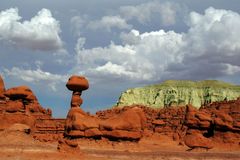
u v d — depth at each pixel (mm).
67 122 90812
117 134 88250
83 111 93438
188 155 84438
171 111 149250
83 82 94875
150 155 81000
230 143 112812
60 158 67688
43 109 115625
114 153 78875
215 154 88375
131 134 89375
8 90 106688
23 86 109438
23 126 87500
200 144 94562
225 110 133875
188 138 95625
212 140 115438
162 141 125562
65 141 72250
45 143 86750
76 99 93812
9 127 89562
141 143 110875
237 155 89125
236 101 137250
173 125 142125
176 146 115312
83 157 70438
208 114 124750
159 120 145250
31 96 112250
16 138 81562
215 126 117188
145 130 130500
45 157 67688
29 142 80938
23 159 65562
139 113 92625
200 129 120875
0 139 80312
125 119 90000
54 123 109562
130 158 76062
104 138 88438
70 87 94312
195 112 123438
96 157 72500
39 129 107812
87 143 86312
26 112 106500
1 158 65562
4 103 103688
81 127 87562
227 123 115438
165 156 81562
